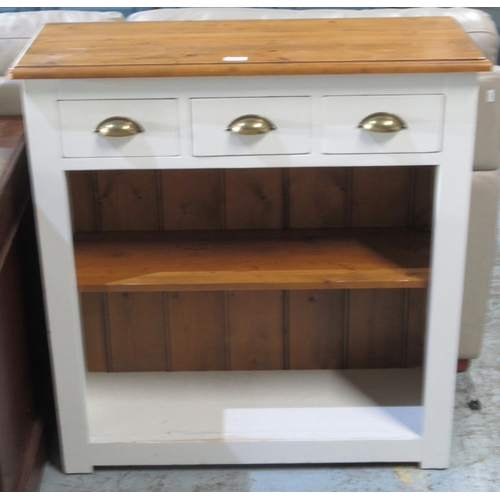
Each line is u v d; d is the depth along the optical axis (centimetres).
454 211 136
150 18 168
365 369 182
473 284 173
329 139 130
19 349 146
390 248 159
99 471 158
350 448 156
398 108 128
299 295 175
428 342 146
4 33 163
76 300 142
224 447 155
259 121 128
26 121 128
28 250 155
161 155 131
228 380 177
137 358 180
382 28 146
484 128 158
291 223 170
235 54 129
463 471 156
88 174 165
